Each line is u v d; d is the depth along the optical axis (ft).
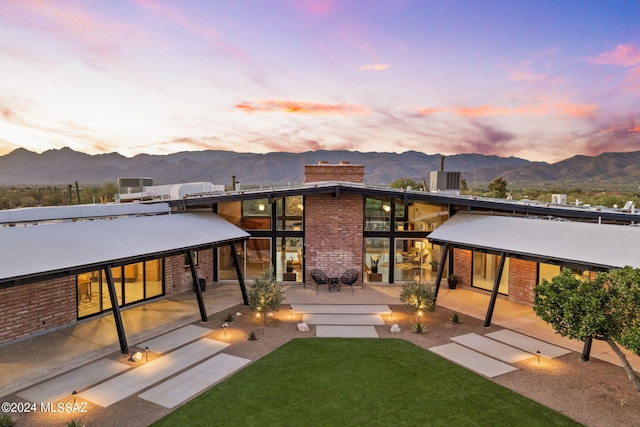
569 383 27.94
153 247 37.68
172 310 46.42
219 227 50.72
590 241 35.86
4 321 34.99
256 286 43.50
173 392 26.13
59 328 39.52
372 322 42.32
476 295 54.70
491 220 48.85
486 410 23.89
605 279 24.52
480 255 57.52
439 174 60.23
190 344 35.53
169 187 62.85
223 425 21.84
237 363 31.17
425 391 26.40
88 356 32.60
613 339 23.57
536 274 48.70
